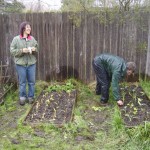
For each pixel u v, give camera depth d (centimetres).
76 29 743
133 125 505
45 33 753
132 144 448
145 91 689
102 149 441
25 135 491
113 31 737
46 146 454
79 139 475
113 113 575
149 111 574
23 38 609
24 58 616
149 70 754
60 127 513
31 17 745
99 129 511
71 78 774
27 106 629
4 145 457
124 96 663
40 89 739
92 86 752
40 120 546
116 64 574
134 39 738
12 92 722
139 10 731
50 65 773
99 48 750
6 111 604
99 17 727
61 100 662
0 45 764
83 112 591
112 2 768
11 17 745
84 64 764
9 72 779
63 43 755
